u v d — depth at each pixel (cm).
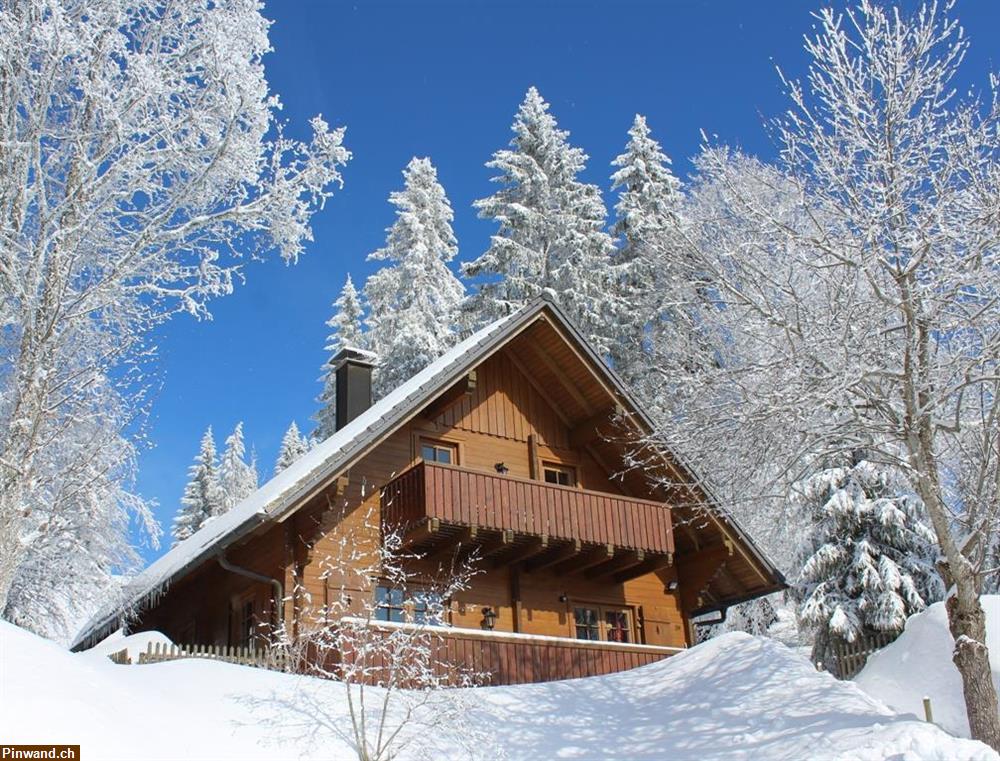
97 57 1418
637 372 2591
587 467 1962
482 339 1717
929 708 1283
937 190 1269
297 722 1110
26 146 1398
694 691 1345
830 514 2125
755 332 1415
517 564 1784
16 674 922
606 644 1633
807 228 1408
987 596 1738
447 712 1126
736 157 1883
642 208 2900
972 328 1304
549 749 1179
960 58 1312
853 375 1228
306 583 1548
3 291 1434
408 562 1672
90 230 1459
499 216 2995
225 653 1370
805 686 1272
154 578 1688
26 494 1390
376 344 3128
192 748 960
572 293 2753
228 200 1541
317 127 1538
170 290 1481
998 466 1229
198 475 4603
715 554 1914
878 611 2061
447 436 1806
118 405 1538
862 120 1345
